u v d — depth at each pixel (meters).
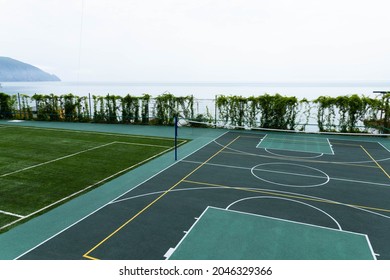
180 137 18.95
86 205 8.55
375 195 9.25
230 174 11.37
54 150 15.24
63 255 6.00
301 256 5.95
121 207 8.39
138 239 6.63
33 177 11.01
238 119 23.11
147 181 10.60
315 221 7.48
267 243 6.45
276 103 21.69
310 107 21.44
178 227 7.18
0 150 15.12
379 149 15.62
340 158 13.77
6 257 5.92
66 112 26.56
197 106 23.89
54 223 7.44
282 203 8.61
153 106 24.69
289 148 15.88
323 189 9.77
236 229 7.07
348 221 7.48
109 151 15.10
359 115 20.56
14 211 8.16
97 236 6.77
